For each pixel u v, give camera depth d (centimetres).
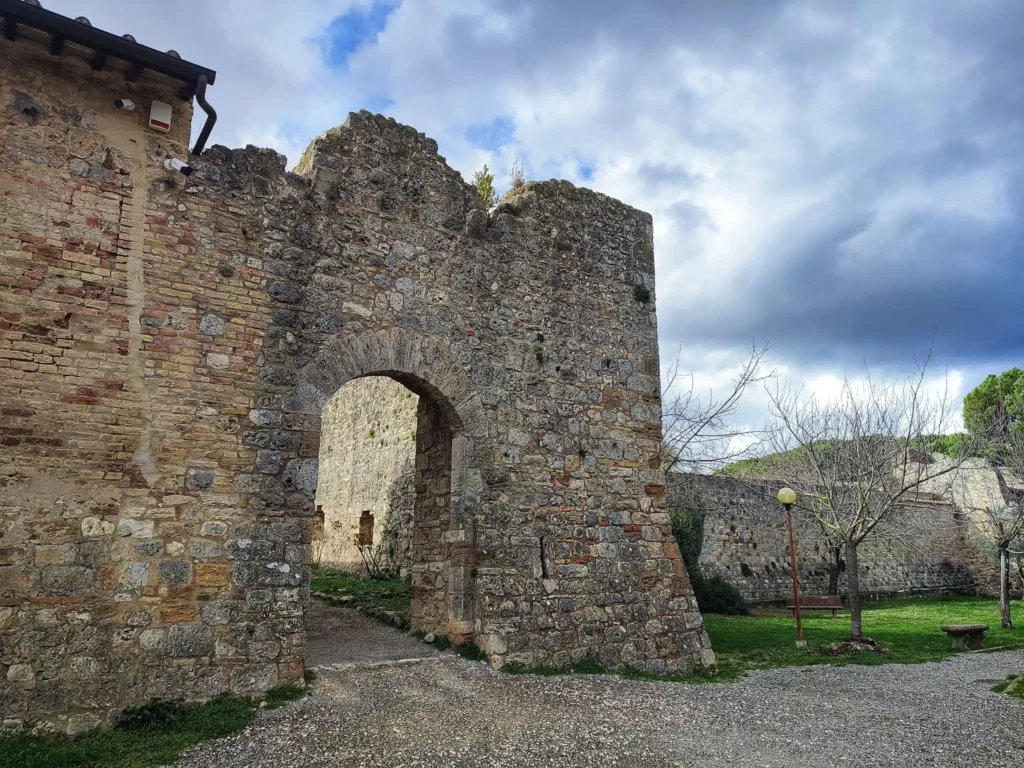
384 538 1738
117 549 658
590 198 1127
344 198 876
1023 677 1021
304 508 762
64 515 640
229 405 742
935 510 2991
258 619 711
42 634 611
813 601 1847
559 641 905
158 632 659
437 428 991
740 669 1066
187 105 778
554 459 981
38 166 684
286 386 782
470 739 617
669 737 659
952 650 1375
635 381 1091
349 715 661
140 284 716
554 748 607
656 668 968
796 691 912
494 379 954
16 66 691
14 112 682
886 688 959
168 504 691
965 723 772
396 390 1806
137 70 724
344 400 2139
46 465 640
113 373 686
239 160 805
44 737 588
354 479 1975
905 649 1359
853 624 1350
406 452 1703
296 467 768
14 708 587
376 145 920
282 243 813
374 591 1449
